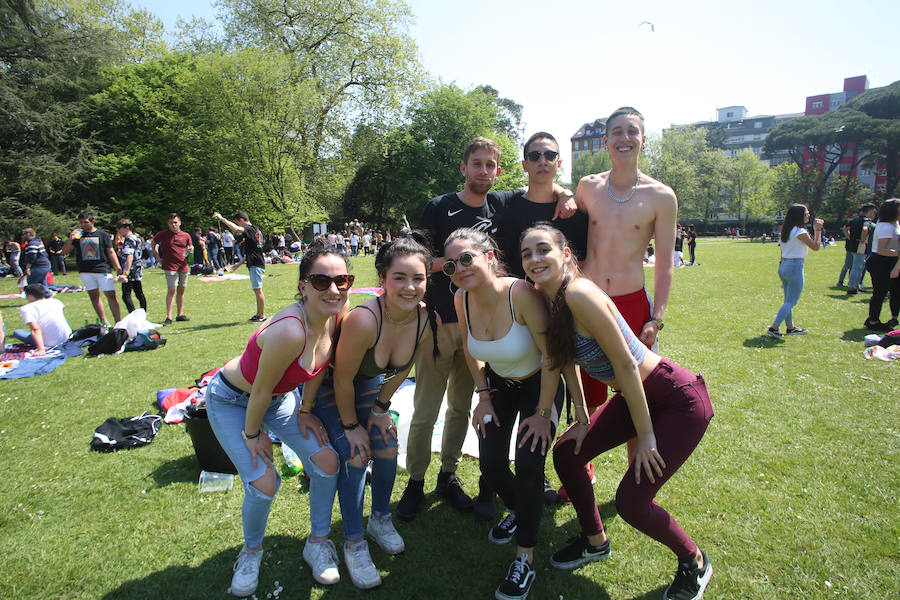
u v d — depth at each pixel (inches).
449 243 92.2
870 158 2117.4
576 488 95.5
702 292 428.8
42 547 104.0
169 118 960.9
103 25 1203.2
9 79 912.3
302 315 85.7
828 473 127.3
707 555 99.0
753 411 165.5
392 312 93.1
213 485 126.3
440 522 115.3
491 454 99.0
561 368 91.9
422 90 1129.4
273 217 981.8
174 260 313.9
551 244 86.6
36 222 864.9
